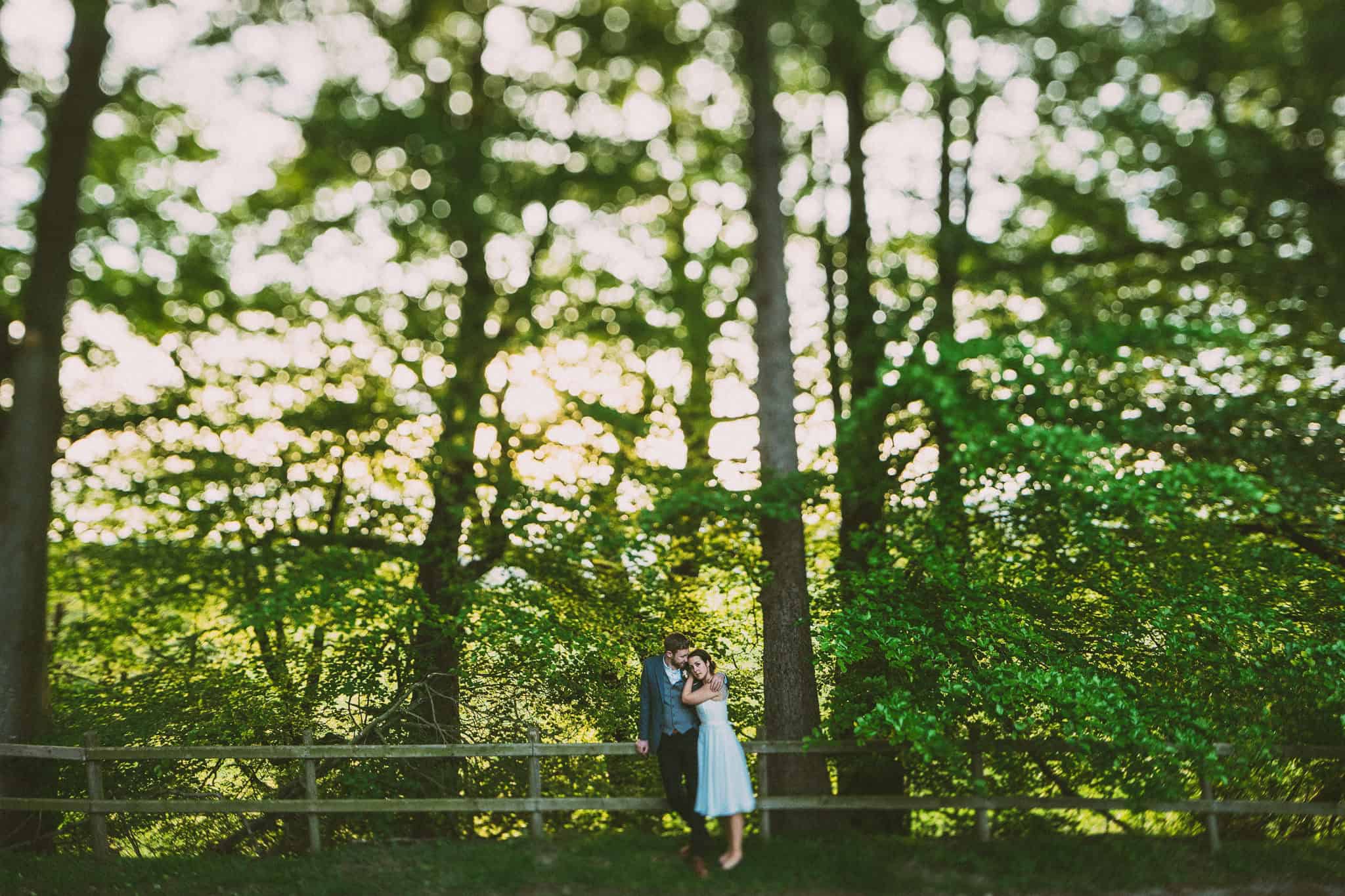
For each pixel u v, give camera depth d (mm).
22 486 8180
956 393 7465
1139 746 6730
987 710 7137
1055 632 7551
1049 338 8055
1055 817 7613
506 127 10672
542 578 8891
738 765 6613
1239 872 6637
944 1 8992
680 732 6727
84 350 10430
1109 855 6836
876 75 10188
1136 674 7465
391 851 7266
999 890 6293
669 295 11148
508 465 9414
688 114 11992
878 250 11031
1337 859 6867
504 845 7168
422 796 8180
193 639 9656
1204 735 6844
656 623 8836
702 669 6758
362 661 8945
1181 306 9102
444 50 11422
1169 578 7320
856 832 7359
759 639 9102
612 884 6375
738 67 10008
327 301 10859
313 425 9820
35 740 8102
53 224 8469
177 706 8867
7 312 9391
